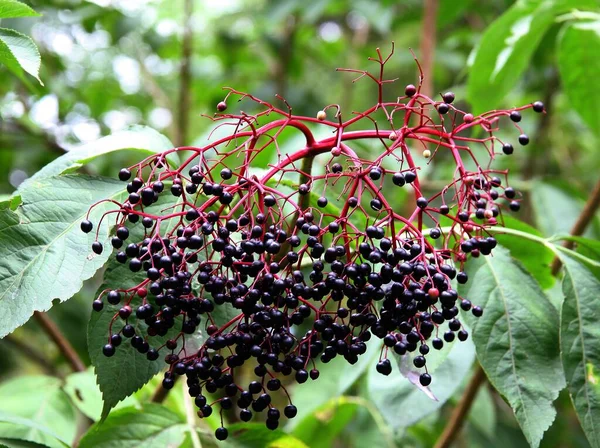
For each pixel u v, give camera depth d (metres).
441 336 0.53
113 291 0.37
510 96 1.14
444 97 0.43
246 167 0.40
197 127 1.27
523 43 0.68
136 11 1.07
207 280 0.36
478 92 0.71
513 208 0.44
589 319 0.46
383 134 0.43
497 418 0.92
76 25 1.04
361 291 0.37
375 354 0.56
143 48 1.20
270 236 0.36
